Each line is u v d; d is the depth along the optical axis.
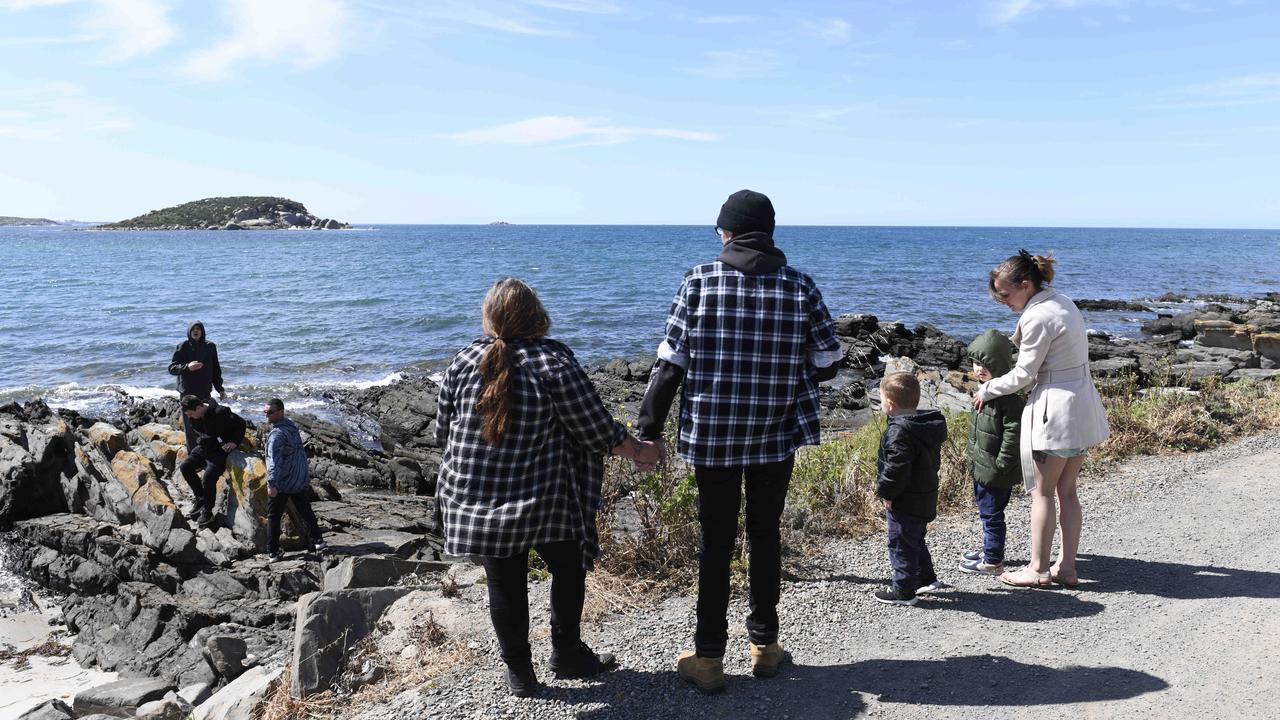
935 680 3.45
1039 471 4.29
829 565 4.90
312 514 9.05
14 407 14.92
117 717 6.30
